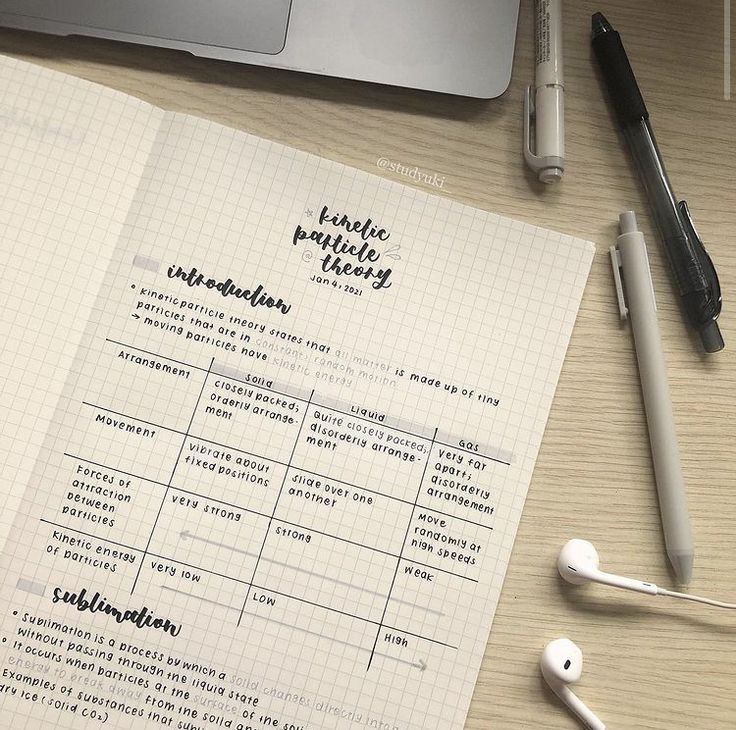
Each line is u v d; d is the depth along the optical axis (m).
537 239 0.54
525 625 0.52
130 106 0.53
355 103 0.54
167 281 0.52
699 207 0.55
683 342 0.54
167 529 0.51
